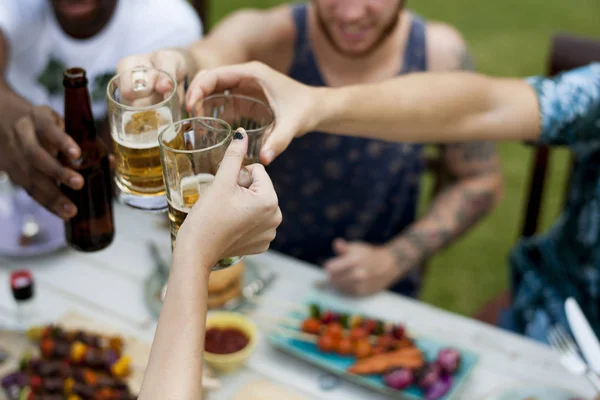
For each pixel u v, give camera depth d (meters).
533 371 1.42
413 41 1.81
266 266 1.64
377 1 1.63
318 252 1.98
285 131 1.05
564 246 1.65
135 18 2.02
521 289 1.74
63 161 1.11
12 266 1.61
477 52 4.24
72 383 1.36
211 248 0.84
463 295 2.70
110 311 1.52
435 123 1.27
